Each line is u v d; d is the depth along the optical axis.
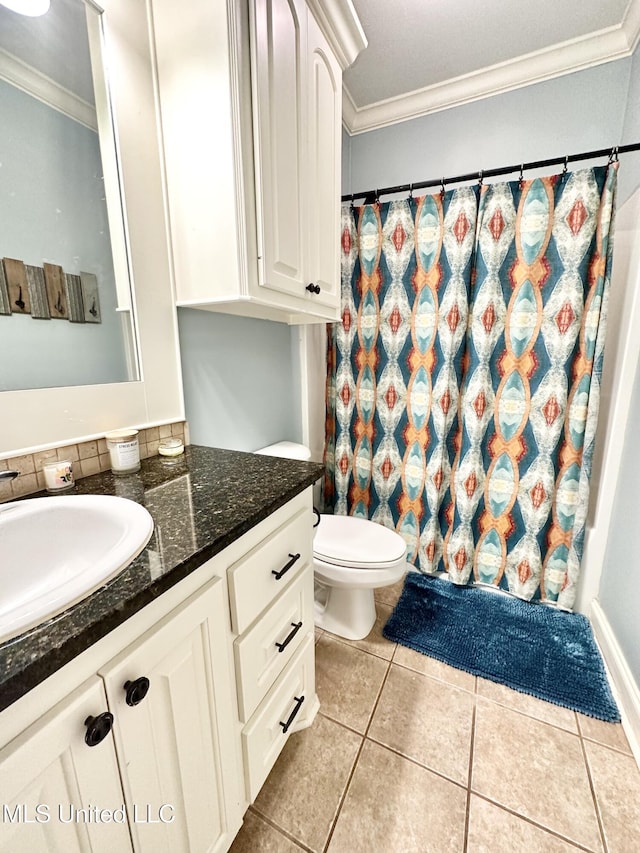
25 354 0.79
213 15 0.81
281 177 0.99
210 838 0.68
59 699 0.40
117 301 0.95
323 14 1.10
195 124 0.89
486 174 1.44
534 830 0.87
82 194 0.86
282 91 0.96
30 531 0.66
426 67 1.68
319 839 0.86
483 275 1.52
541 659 1.37
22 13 0.73
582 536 1.53
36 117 0.77
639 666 1.13
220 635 0.66
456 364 1.62
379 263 1.71
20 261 0.77
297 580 0.92
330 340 1.92
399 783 0.97
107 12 0.84
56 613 0.42
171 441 1.07
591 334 1.42
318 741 1.08
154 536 0.61
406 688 1.25
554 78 1.65
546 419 1.53
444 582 1.83
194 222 0.96
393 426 1.83
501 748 1.06
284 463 1.01
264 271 0.96
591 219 1.35
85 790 0.44
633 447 1.35
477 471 1.67
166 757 0.56
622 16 1.43
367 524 1.60
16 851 0.38
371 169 2.06
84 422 0.89
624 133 1.56
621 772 1.00
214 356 1.27
